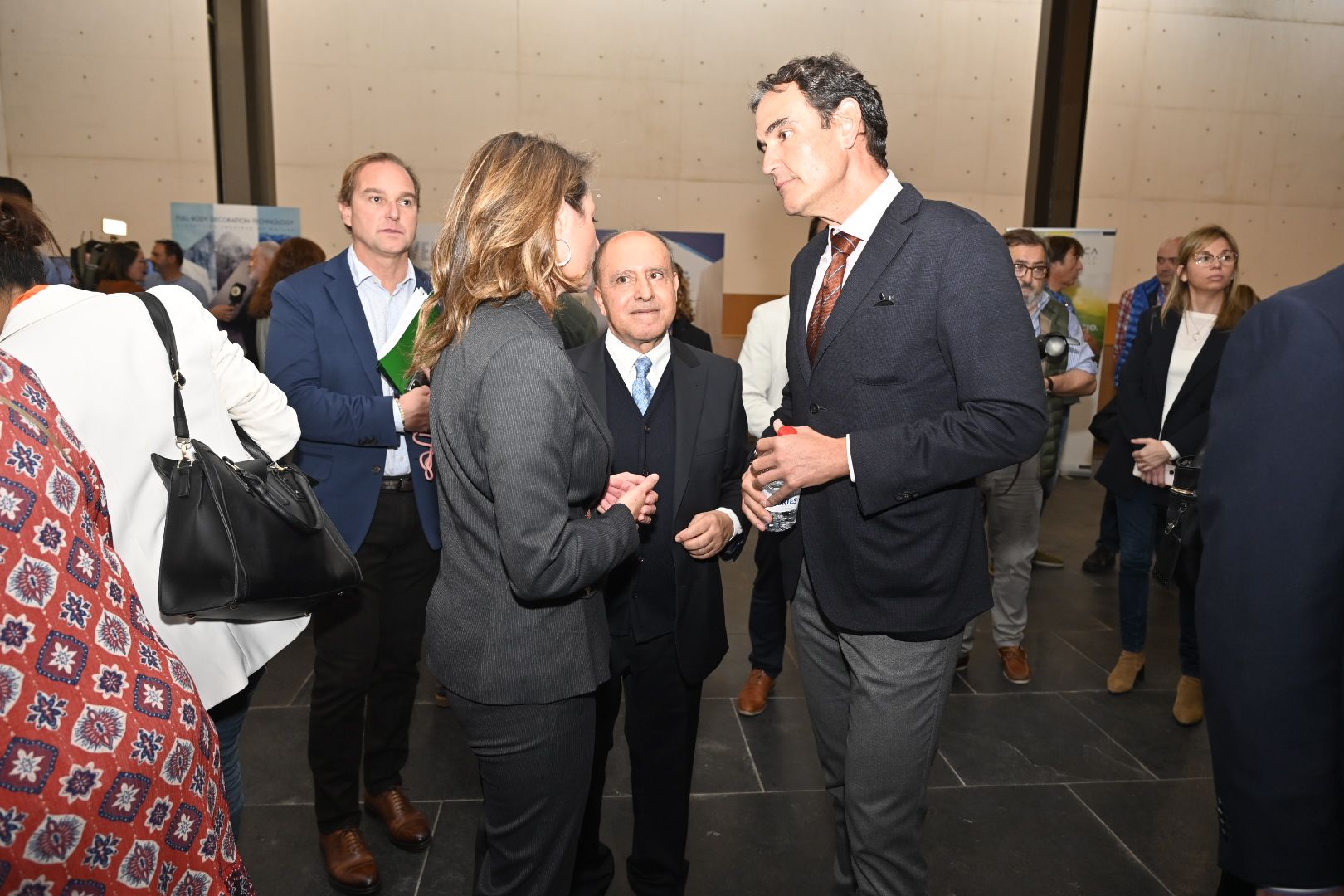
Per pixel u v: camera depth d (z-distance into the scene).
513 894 1.33
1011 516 3.12
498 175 1.22
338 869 1.98
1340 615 0.78
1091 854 2.16
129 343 1.22
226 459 1.32
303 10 6.74
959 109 7.41
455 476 1.25
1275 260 7.90
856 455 1.34
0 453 0.71
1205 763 2.61
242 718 1.47
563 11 6.99
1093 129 7.53
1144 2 7.32
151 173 6.84
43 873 0.70
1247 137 7.66
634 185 7.31
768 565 2.82
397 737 2.21
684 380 1.82
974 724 2.84
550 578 1.15
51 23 6.58
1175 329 2.93
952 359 1.33
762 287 7.57
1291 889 0.81
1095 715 2.92
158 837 0.79
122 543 1.20
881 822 1.48
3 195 1.22
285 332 2.03
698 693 1.81
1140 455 2.83
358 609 2.00
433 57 6.92
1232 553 0.82
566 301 2.64
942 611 1.42
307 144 6.91
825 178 1.39
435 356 1.29
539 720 1.28
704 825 2.28
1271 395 0.80
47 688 0.71
